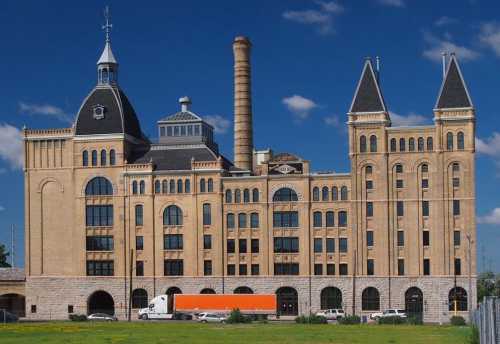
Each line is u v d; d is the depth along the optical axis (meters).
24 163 173.38
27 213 172.50
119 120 171.00
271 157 177.38
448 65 156.88
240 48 185.50
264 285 161.38
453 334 92.25
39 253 171.62
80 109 173.00
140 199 168.00
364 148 158.00
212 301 150.12
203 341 79.94
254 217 163.50
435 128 155.00
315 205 160.50
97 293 169.50
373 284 155.75
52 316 169.50
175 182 167.12
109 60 176.62
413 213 155.00
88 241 169.50
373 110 157.75
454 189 153.62
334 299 158.25
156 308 154.75
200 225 165.25
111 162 169.88
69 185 171.38
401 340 80.94
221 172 165.38
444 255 153.00
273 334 92.94
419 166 155.38
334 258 158.62
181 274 165.38
